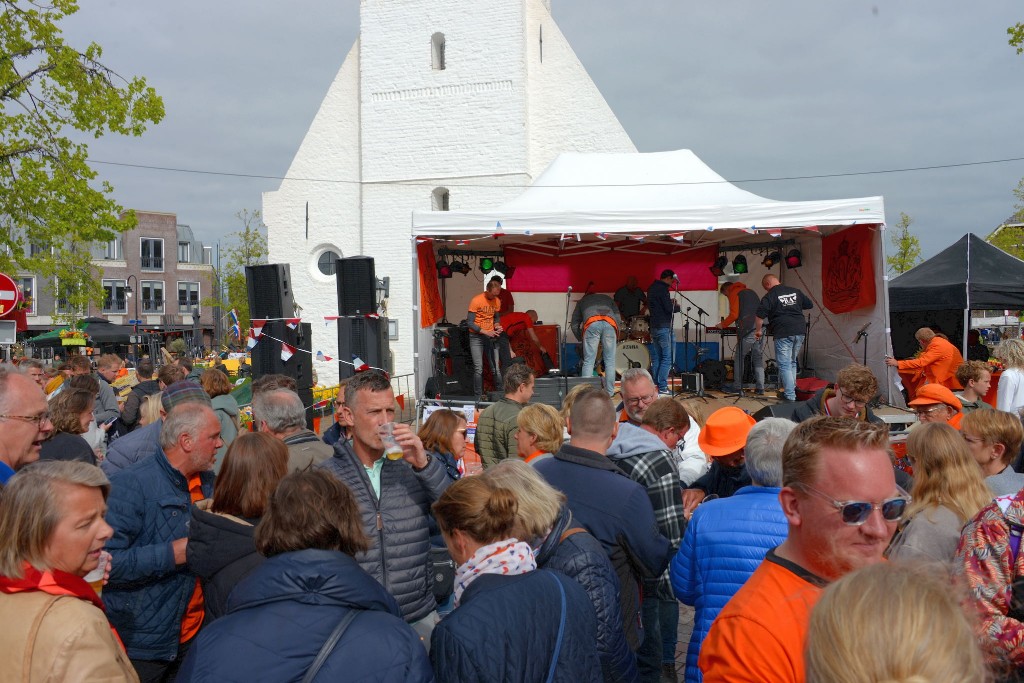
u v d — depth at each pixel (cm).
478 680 208
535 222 966
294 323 1077
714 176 1209
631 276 1273
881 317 966
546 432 435
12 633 195
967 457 298
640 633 340
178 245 5281
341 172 1975
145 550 298
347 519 211
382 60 1912
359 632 190
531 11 1877
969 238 1370
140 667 302
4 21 1237
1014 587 232
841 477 181
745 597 183
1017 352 675
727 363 1284
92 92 1291
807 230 1120
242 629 189
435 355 1148
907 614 113
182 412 327
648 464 377
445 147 1878
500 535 246
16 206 1295
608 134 1859
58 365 970
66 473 217
